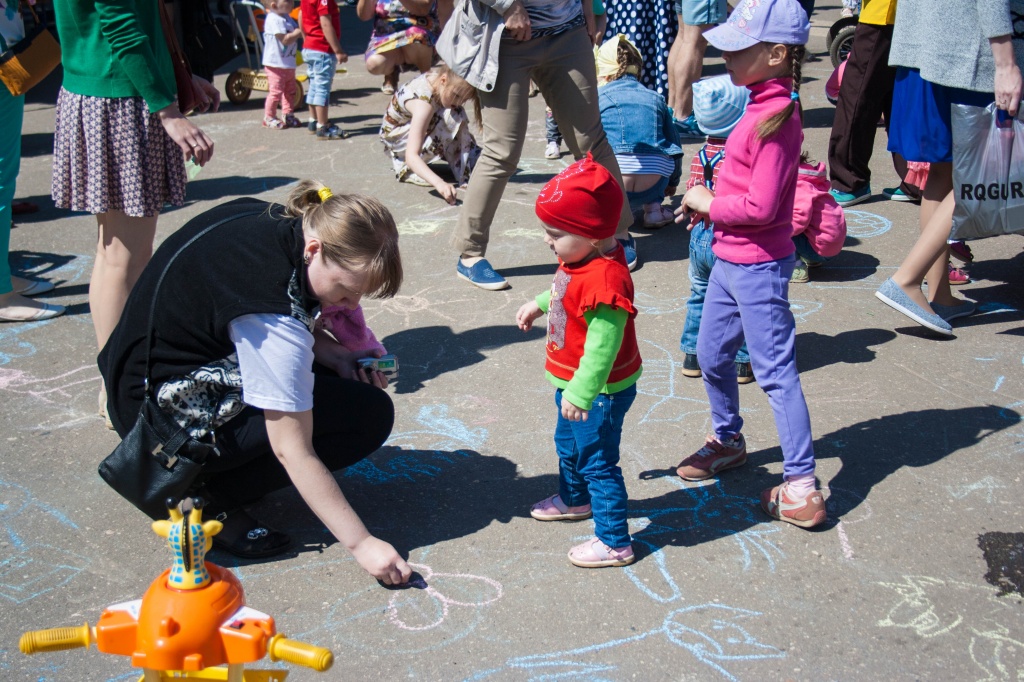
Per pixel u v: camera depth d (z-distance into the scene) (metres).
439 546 2.87
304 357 2.48
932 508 2.99
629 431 3.50
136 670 2.40
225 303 2.45
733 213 2.77
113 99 3.40
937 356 3.97
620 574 2.73
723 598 2.62
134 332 2.60
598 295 2.42
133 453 2.59
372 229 2.41
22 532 2.96
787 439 2.87
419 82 6.18
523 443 3.43
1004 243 5.19
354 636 2.50
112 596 2.67
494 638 2.49
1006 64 3.72
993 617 2.53
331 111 9.18
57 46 4.18
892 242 5.23
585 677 2.35
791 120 2.72
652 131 5.28
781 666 2.38
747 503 3.05
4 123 4.25
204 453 2.60
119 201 3.49
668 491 3.13
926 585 2.66
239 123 8.73
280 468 2.74
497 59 4.30
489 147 4.56
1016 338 4.09
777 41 2.68
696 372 3.88
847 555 2.79
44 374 4.00
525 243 5.40
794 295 4.63
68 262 5.29
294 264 2.47
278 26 8.16
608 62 5.42
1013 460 3.23
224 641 1.57
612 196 2.45
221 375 2.53
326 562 2.80
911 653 2.41
